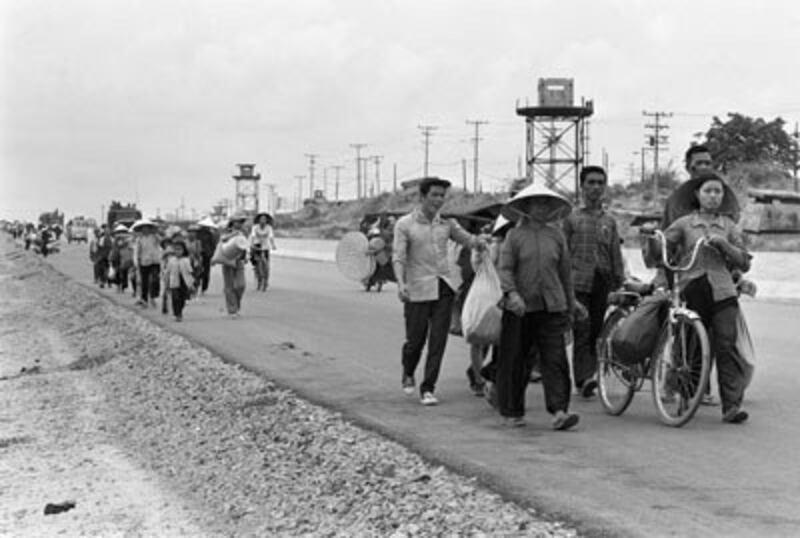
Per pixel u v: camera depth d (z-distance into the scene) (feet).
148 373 55.11
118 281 115.75
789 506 24.40
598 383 36.94
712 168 36.86
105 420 44.96
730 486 26.21
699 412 36.35
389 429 34.55
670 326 34.06
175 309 76.23
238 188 393.70
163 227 104.63
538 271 32.86
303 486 29.81
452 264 41.47
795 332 62.69
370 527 25.16
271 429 37.24
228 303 77.82
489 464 29.12
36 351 74.90
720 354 34.04
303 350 56.24
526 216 33.06
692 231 34.40
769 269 96.32
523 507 24.98
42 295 128.67
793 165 262.67
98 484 33.04
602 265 38.04
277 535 25.94
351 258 91.71
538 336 33.55
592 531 22.80
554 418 33.50
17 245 401.08
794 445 30.73
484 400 39.81
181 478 33.19
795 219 169.37
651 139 314.76
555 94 208.33
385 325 68.80
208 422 40.93
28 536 27.48
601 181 37.99
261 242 103.50
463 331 36.42
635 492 25.88
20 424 44.93
